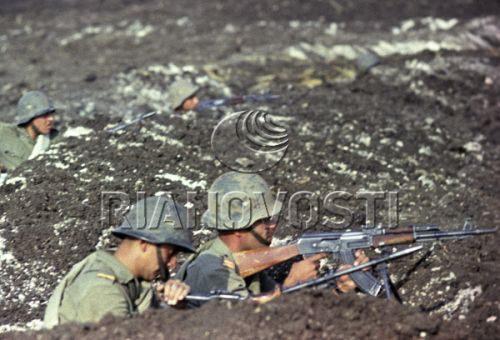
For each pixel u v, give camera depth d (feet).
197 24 204.03
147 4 223.10
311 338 61.11
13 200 94.02
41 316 80.33
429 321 64.18
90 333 60.03
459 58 169.68
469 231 71.77
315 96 144.97
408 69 162.61
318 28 198.29
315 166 108.99
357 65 162.61
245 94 149.79
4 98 155.43
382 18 203.00
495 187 113.80
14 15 219.82
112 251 74.64
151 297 65.77
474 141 132.16
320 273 72.59
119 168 100.68
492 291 81.76
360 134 125.39
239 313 62.54
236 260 69.31
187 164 104.12
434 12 204.85
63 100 152.87
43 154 104.63
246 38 191.42
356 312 63.87
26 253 86.99
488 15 203.31
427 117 138.51
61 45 193.98
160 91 156.15
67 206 92.68
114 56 183.21
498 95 153.79
